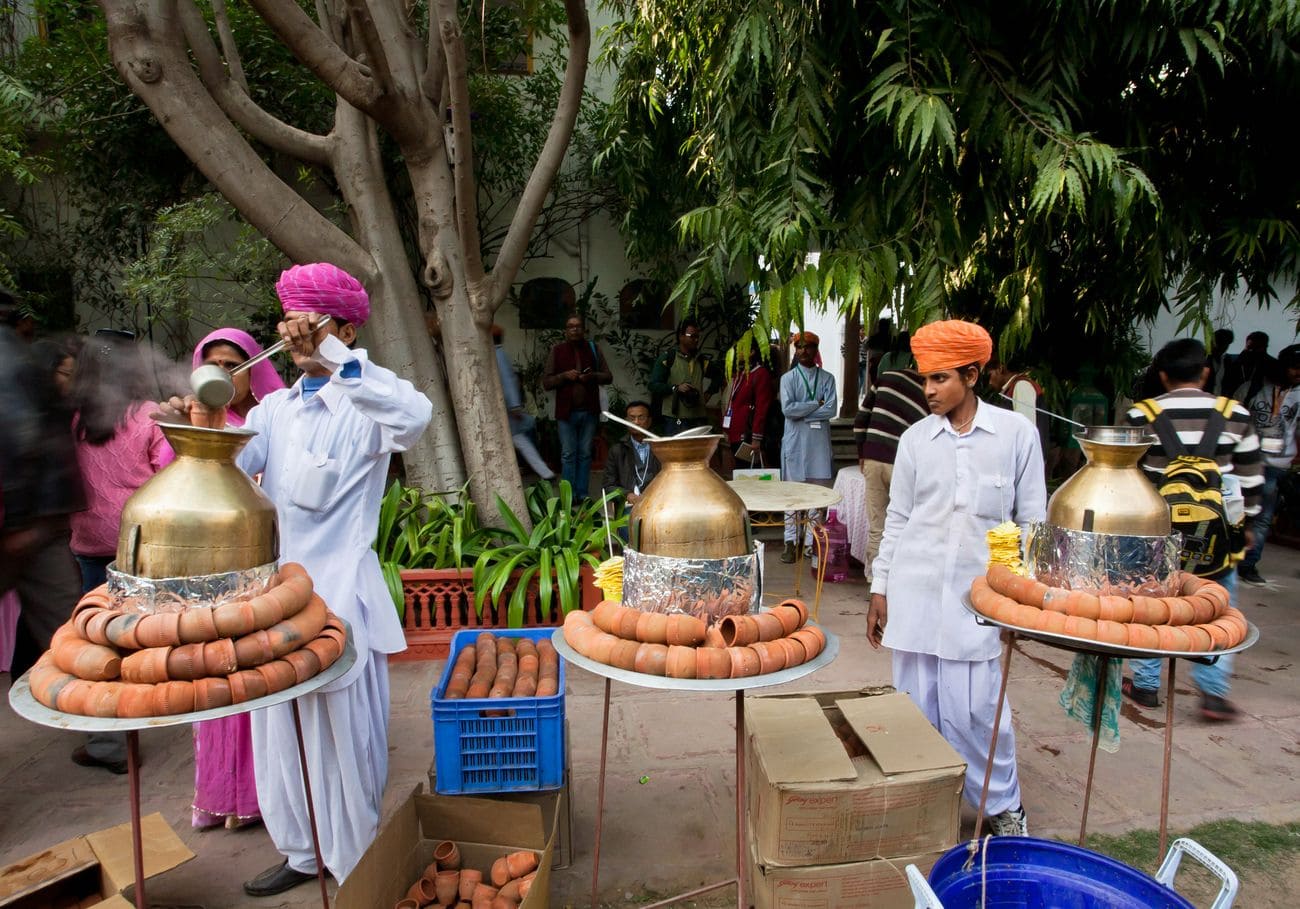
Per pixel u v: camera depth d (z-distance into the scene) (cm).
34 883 217
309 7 753
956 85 381
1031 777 311
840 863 208
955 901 171
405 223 880
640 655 168
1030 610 186
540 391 948
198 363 244
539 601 448
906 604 257
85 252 830
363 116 497
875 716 240
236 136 431
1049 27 380
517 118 844
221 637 150
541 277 949
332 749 222
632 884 249
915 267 402
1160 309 873
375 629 230
